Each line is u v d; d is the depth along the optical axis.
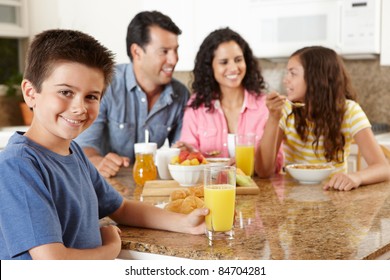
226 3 3.97
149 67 2.64
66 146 1.34
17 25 4.64
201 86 2.67
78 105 1.23
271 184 2.17
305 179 2.14
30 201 1.17
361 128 2.34
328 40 3.70
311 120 2.43
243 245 1.36
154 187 2.04
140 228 1.57
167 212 1.55
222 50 2.56
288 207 1.76
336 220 1.59
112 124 2.71
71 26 4.46
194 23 4.09
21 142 1.26
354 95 2.54
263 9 3.87
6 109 4.45
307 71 2.40
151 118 2.77
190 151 2.48
